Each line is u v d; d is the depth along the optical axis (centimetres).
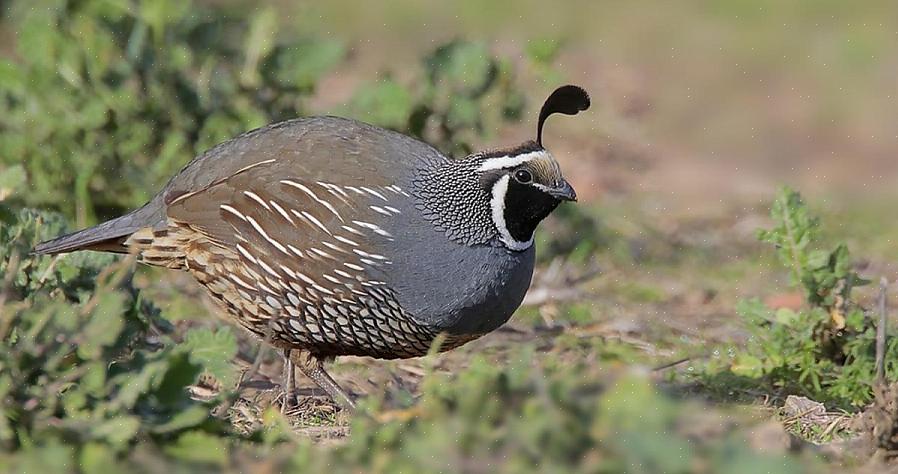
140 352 832
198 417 798
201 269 1049
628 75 2327
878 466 866
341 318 1015
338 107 1491
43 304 877
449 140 1498
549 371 827
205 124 1466
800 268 1069
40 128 1448
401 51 2331
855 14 2598
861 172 1939
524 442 753
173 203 1052
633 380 780
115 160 1463
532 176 1005
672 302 1416
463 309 1012
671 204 1780
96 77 1448
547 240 1543
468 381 793
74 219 1465
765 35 2516
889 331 1057
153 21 1456
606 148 2009
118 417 789
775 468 754
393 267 998
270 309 1029
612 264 1538
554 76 1554
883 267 1527
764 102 2227
